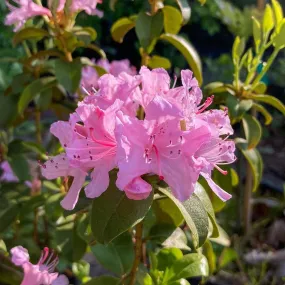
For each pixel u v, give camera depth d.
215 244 0.51
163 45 0.94
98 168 0.24
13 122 0.42
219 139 0.25
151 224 0.33
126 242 0.33
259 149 0.85
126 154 0.23
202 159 0.24
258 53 0.36
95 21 0.89
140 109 0.31
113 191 0.25
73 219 0.37
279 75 0.80
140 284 0.31
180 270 0.31
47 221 0.43
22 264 0.26
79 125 0.24
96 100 0.25
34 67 0.41
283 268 0.52
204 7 0.86
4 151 0.41
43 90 0.40
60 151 0.39
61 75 0.36
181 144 0.24
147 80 0.26
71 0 0.35
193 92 0.26
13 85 0.40
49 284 0.27
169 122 0.24
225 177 0.38
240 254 0.53
